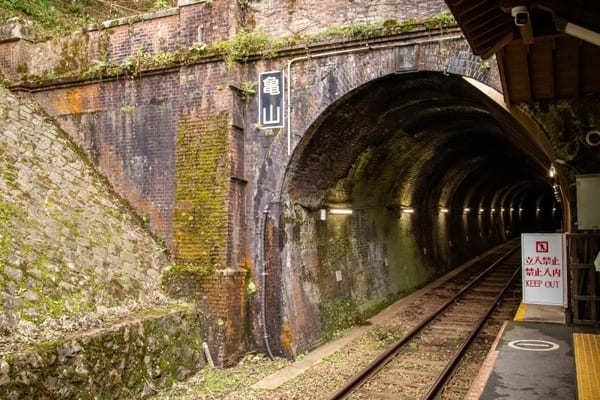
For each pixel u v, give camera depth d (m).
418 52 9.34
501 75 7.36
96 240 9.60
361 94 10.12
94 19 18.11
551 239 8.49
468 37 5.97
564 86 8.03
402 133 13.74
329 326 12.02
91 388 7.10
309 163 10.98
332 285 12.70
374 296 15.14
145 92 11.29
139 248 10.38
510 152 21.30
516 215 49.50
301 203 11.47
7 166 9.50
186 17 10.94
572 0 4.98
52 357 6.61
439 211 23.14
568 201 8.59
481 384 5.64
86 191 10.66
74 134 11.91
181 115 10.74
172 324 9.09
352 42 9.74
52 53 12.27
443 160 19.20
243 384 8.79
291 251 10.94
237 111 10.48
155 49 11.25
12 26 12.46
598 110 8.36
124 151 11.42
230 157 10.22
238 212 10.41
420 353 10.62
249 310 10.49
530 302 8.56
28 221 8.69
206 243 10.21
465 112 13.34
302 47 10.12
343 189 13.48
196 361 9.50
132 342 8.04
